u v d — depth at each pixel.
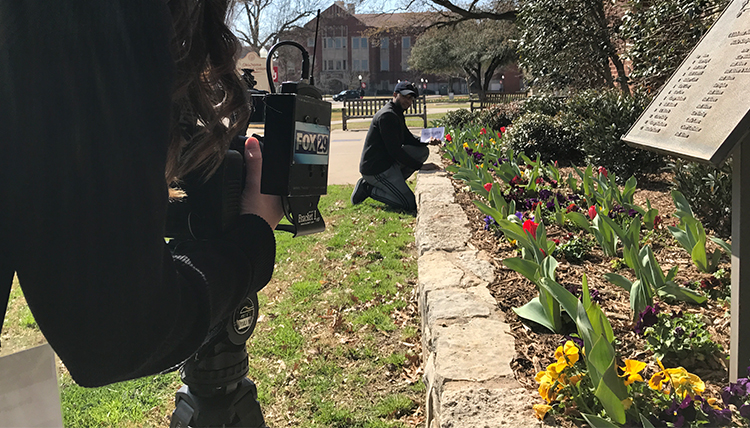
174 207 0.96
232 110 0.85
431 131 9.83
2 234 0.56
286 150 1.04
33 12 0.55
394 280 4.57
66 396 3.01
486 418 1.81
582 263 3.46
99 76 0.57
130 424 2.76
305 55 1.23
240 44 0.85
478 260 3.55
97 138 0.56
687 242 3.18
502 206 4.19
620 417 1.66
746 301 1.81
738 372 1.84
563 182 5.93
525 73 12.42
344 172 10.78
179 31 0.71
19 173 0.54
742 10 2.07
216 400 1.27
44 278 0.56
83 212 0.56
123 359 0.62
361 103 21.55
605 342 1.72
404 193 6.86
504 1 18.28
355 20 76.19
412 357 3.28
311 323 3.86
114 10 0.59
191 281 0.74
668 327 2.22
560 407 1.83
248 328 1.24
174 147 0.75
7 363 0.73
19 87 0.54
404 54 77.75
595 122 6.73
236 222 0.96
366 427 2.69
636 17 7.48
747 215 1.79
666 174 6.73
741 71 1.81
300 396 2.99
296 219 1.12
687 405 1.65
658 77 7.25
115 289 0.58
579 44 10.60
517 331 2.49
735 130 1.65
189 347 0.74
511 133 8.73
